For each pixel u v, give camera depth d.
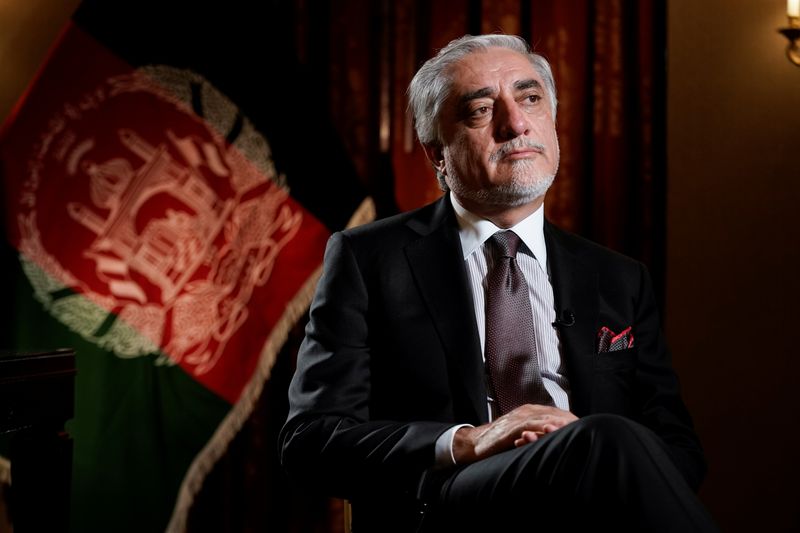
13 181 2.46
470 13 2.91
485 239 1.37
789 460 2.85
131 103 2.56
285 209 2.64
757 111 2.91
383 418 1.31
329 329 1.33
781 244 2.89
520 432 1.03
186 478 2.50
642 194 2.87
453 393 1.27
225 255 2.59
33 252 2.45
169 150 2.58
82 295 2.47
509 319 1.31
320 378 1.29
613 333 1.38
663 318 2.91
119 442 2.47
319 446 1.19
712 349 2.89
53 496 1.83
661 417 1.36
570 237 1.49
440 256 1.36
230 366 2.55
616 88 2.89
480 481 1.00
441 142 1.38
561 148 2.89
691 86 2.93
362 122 2.87
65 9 2.89
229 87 2.64
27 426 1.77
